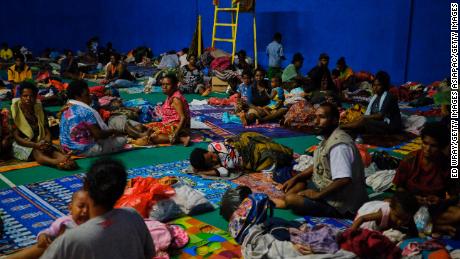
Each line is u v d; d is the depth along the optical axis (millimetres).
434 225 3615
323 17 12938
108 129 5586
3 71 14938
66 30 20812
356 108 7371
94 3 21453
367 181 4762
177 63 15062
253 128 7387
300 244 3064
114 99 8031
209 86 11055
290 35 13891
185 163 5410
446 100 7305
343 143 3754
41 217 3877
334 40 12727
